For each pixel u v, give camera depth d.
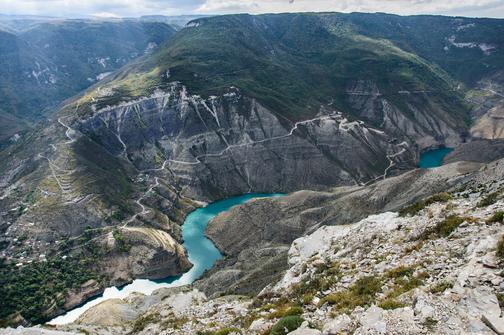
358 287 34.19
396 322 24.75
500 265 27.56
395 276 34.00
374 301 30.44
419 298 26.31
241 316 41.78
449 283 28.59
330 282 38.88
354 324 26.48
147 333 51.16
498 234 32.56
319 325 29.77
